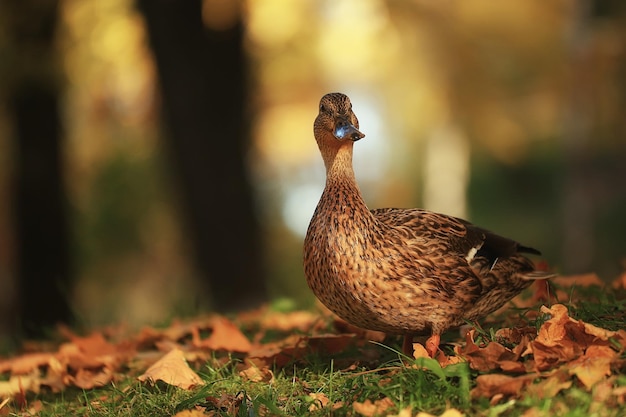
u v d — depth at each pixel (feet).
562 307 15.58
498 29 80.23
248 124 50.98
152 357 22.30
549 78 85.92
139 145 79.56
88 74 58.85
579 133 61.31
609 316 18.11
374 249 16.80
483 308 18.28
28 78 47.14
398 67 95.14
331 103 17.66
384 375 16.35
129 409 17.20
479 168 108.58
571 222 61.62
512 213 101.45
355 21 87.10
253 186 50.55
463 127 96.22
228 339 21.29
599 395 13.91
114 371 21.56
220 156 48.80
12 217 52.03
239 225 49.26
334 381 16.94
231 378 18.19
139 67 64.95
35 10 46.19
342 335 19.40
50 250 51.52
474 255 17.92
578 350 15.25
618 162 61.16
